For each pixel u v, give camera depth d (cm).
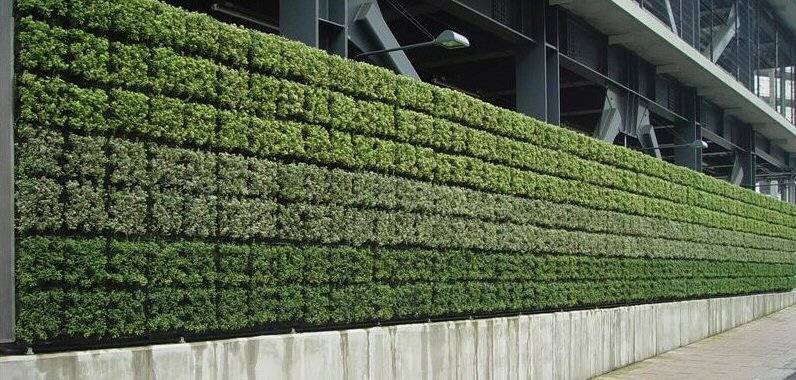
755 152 3117
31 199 702
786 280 2931
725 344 2061
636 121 2084
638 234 1780
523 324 1332
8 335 681
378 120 1080
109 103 764
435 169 1179
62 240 725
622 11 1733
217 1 1566
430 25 1788
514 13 1602
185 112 829
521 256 1370
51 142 716
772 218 2786
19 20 706
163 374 777
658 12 2086
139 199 782
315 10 1075
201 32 853
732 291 2391
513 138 1375
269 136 919
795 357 1819
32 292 706
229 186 871
